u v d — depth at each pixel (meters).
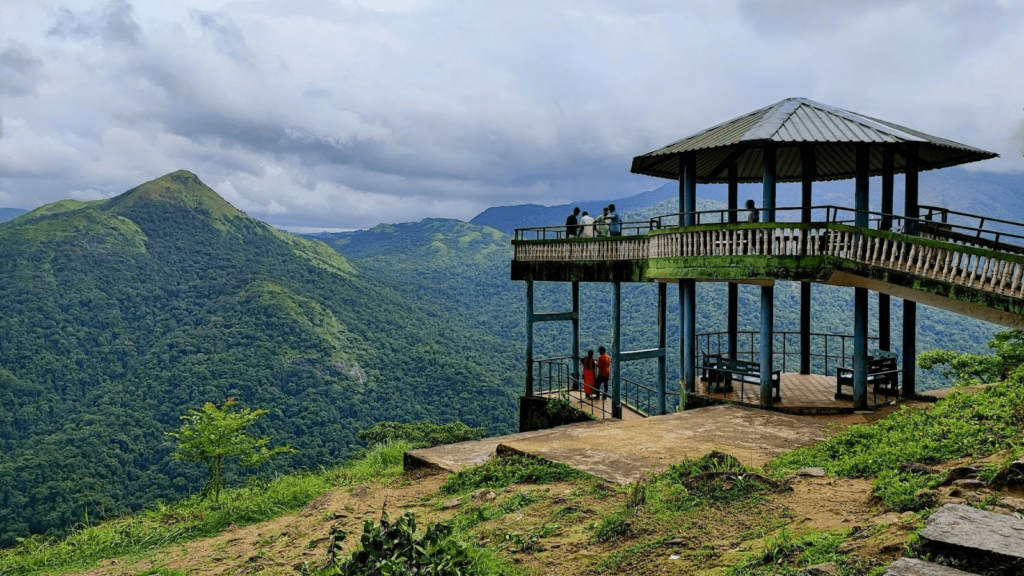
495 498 7.66
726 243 13.19
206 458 11.48
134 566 7.18
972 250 10.09
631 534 5.69
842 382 13.84
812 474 7.10
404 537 4.70
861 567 3.97
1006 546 3.56
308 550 6.98
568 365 18.67
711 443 9.87
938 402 9.91
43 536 8.59
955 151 13.41
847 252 11.88
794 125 13.09
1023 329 9.66
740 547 5.09
